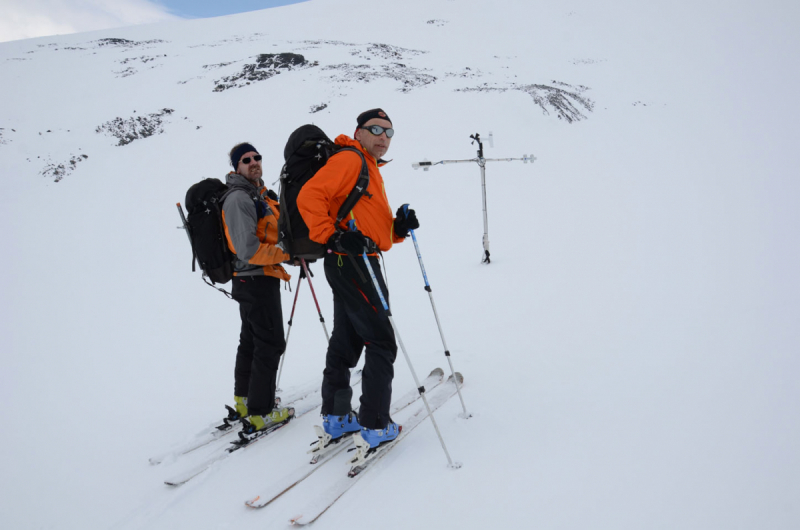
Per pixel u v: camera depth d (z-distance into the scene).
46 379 4.80
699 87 32.06
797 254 4.93
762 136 17.31
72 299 8.20
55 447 3.23
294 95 29.12
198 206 2.79
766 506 1.69
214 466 2.61
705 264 5.12
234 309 6.79
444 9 63.94
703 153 15.61
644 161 15.66
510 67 39.78
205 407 3.63
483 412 2.78
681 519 1.71
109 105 31.25
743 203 8.18
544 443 2.36
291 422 3.05
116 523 2.25
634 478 1.98
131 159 22.17
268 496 2.23
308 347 4.77
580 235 7.87
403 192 14.24
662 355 3.15
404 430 2.67
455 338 4.19
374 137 2.43
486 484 2.10
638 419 2.44
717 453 2.05
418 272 7.18
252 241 2.63
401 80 31.28
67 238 13.09
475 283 6.00
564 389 2.92
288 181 2.48
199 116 27.73
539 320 4.29
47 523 2.34
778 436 2.08
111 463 2.89
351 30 56.34
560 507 1.88
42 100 33.16
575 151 18.55
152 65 42.38
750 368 2.74
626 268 5.51
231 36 56.75
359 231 2.35
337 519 2.02
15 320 7.30
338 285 2.40
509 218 10.41
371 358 2.39
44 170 21.41
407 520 1.94
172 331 6.07
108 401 4.01
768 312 3.49
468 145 19.73
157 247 11.63
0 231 14.20
